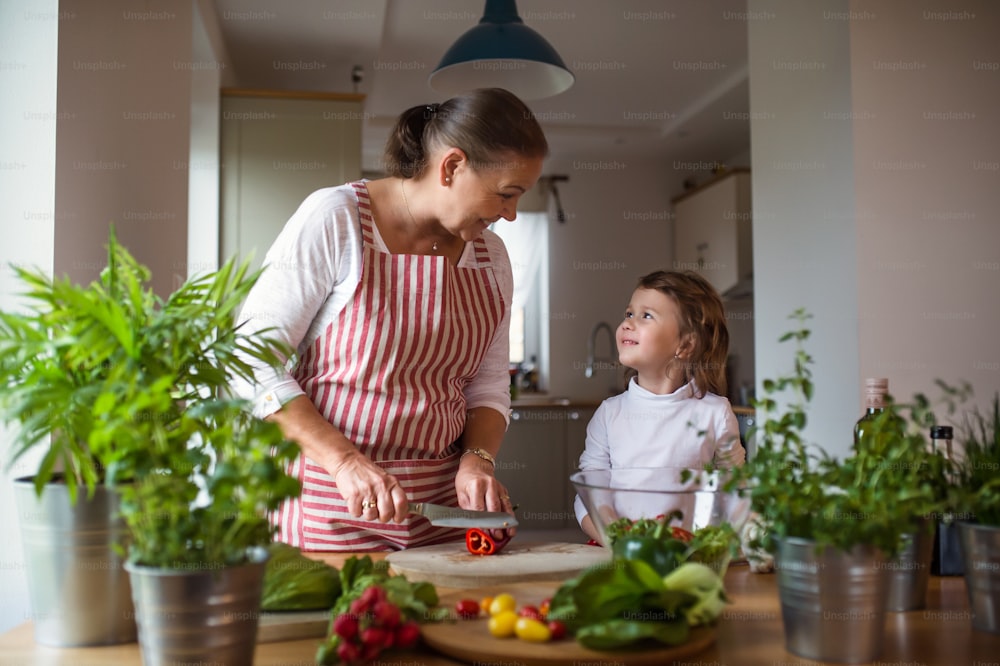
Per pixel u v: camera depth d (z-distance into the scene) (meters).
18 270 0.84
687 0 3.84
